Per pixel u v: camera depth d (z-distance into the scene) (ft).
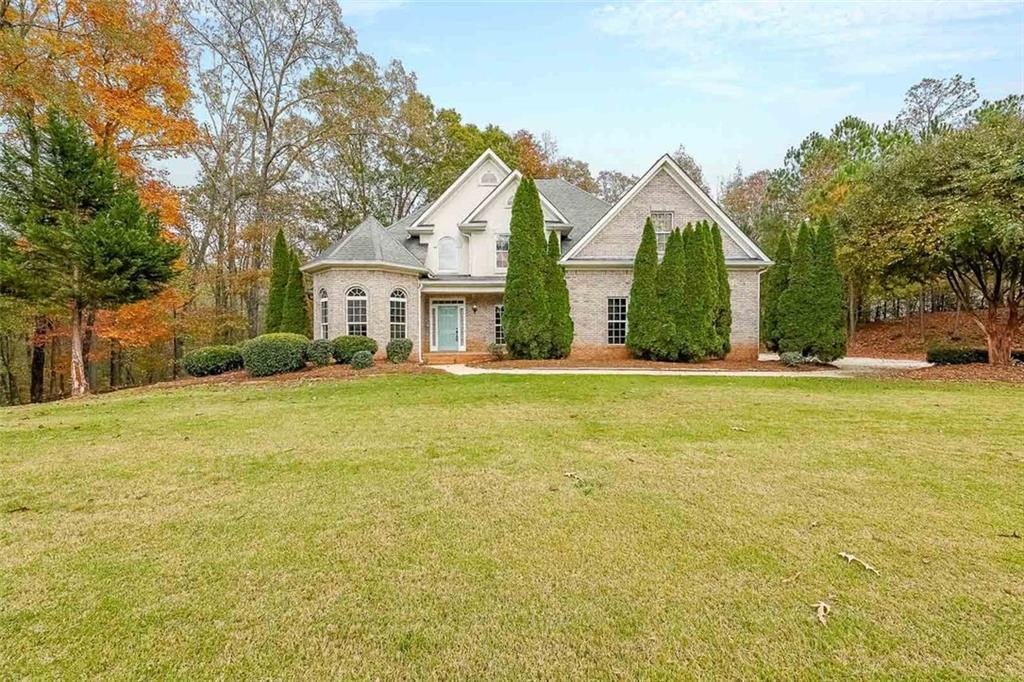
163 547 11.87
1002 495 14.71
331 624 8.86
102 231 44.06
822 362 57.67
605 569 10.64
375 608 9.33
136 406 33.60
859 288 80.53
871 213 47.85
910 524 12.73
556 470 17.51
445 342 70.49
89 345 63.87
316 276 62.85
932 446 20.36
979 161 41.68
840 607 9.16
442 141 106.83
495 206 70.33
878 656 7.88
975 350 52.90
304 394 37.65
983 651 7.97
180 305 69.67
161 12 60.18
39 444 22.22
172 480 16.90
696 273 57.82
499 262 70.44
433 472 17.42
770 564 10.77
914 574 10.30
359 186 103.14
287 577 10.47
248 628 8.77
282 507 14.34
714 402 31.19
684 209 65.21
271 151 86.58
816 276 57.62
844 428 23.73
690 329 57.52
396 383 41.60
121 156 57.06
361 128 91.30
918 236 42.52
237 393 39.32
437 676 7.59
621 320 64.64
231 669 7.76
